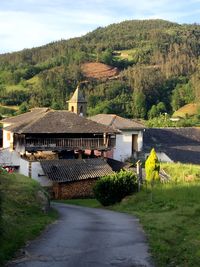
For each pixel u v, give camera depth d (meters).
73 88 115.75
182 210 21.56
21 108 104.25
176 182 33.69
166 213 22.09
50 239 14.09
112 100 106.75
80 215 23.00
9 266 10.66
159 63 139.00
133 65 140.25
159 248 12.72
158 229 16.09
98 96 108.00
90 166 39.84
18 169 41.72
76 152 44.22
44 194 24.00
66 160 40.47
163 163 46.56
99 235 15.12
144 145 56.28
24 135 41.50
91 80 122.38
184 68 131.25
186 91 114.75
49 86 117.31
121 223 18.95
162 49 150.00
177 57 139.50
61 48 161.25
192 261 11.15
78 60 142.12
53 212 23.36
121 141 53.50
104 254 12.09
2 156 41.44
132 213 24.42
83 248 12.82
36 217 19.00
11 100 113.94
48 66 142.38
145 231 16.17
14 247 12.32
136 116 104.31
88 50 156.88
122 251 12.51
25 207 20.17
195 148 58.41
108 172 39.25
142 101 105.50
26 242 13.43
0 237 12.88
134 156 53.09
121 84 114.50
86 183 38.16
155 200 27.48
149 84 114.94
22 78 131.38
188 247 12.62
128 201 29.14
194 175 39.25
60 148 42.50
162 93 115.12
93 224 18.34
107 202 30.78
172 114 105.81
